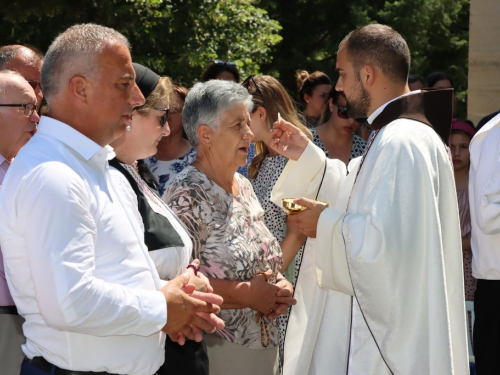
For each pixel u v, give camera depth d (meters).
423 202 2.76
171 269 2.56
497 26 6.72
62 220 2.00
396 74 2.99
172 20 11.46
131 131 2.75
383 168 2.79
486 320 4.07
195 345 2.66
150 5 10.65
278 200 3.62
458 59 20.62
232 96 3.12
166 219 2.63
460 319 2.92
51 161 2.08
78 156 2.17
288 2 19.56
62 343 2.14
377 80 2.99
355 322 2.92
